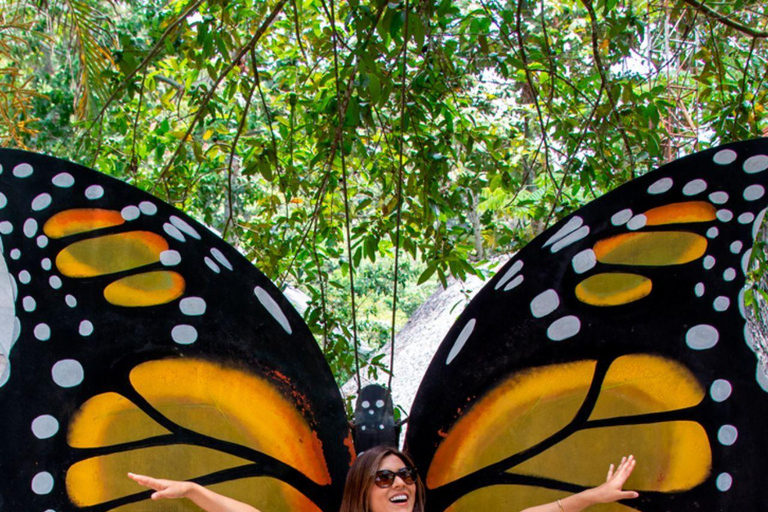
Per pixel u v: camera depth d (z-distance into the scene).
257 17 7.66
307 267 7.98
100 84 7.58
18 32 10.36
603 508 5.56
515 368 5.65
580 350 5.59
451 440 5.69
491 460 5.65
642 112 7.09
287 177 7.57
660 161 7.30
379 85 6.23
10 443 5.41
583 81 7.38
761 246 7.47
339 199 8.39
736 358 5.39
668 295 5.48
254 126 12.85
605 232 5.55
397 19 6.15
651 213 5.49
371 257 7.75
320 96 7.79
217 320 5.67
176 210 5.66
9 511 5.38
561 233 5.65
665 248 5.48
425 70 7.16
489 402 5.67
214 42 6.82
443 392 5.71
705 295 5.43
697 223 5.43
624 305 5.53
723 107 7.30
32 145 16.06
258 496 5.66
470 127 8.16
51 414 5.46
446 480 5.68
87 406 5.52
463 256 7.75
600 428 5.56
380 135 8.11
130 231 5.59
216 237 5.71
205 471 5.62
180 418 5.62
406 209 8.10
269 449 5.68
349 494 5.63
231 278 5.70
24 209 5.48
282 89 8.45
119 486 5.54
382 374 16.19
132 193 5.59
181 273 5.64
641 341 5.52
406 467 5.62
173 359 5.62
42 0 7.62
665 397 5.49
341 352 7.53
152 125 9.95
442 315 16.83
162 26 7.48
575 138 7.42
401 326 22.03
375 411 5.76
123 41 6.97
